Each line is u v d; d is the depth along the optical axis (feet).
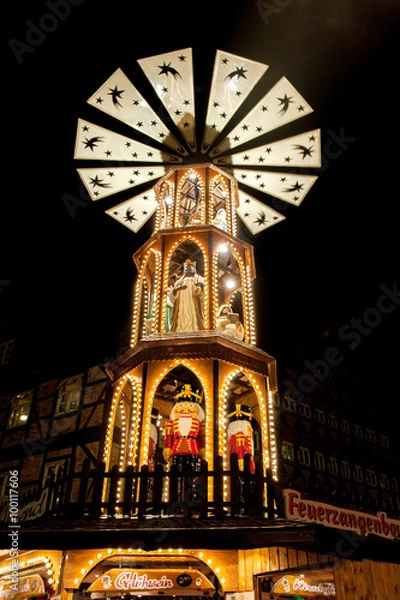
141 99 39.99
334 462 68.74
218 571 24.20
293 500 23.39
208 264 36.63
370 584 23.00
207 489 26.37
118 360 33.76
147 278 41.81
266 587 26.76
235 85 39.42
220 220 43.32
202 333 32.04
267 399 32.65
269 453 31.01
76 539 21.86
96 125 41.45
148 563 26.50
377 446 78.84
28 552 26.84
